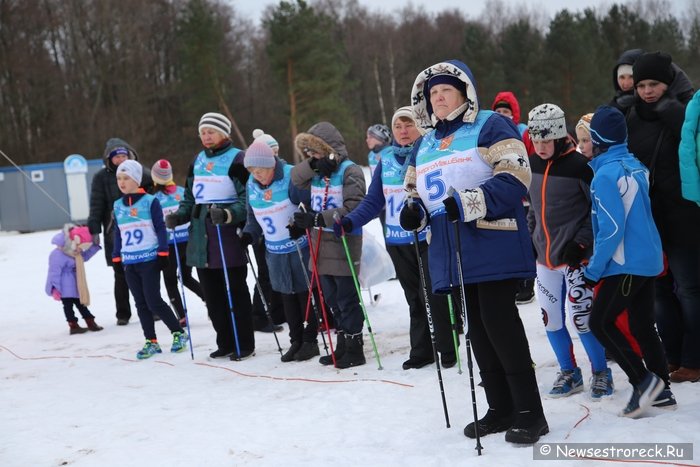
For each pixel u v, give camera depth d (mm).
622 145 3521
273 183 5270
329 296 5121
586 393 3850
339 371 4914
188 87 37312
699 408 3350
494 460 2928
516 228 3111
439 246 3197
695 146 3557
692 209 3758
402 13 58188
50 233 19109
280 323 6840
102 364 5805
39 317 8734
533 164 3941
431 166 3230
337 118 36125
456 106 3219
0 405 4617
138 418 4109
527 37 42188
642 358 3623
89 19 37625
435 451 3137
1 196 21172
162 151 38125
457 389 4156
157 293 6008
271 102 42156
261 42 44312
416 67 54469
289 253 5320
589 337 3744
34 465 3391
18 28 34719
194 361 5641
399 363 4977
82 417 4215
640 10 64688
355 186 4941
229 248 5496
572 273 3736
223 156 5531
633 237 3400
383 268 6102
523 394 3131
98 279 11406
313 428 3664
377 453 3189
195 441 3582
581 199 3785
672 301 4008
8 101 34094
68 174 21016
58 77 35938
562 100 40906
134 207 5934
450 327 4691
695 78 40781
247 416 3982
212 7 42438
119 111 36938
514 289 3127
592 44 43312
